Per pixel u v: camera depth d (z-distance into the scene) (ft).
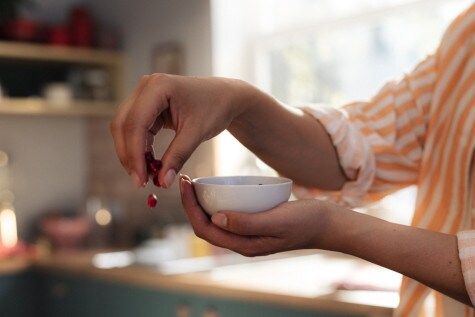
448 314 3.65
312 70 10.73
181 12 11.51
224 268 8.89
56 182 13.01
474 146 3.46
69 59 12.12
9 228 12.11
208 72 11.09
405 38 9.41
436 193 3.75
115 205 12.05
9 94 12.44
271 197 2.95
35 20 12.82
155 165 2.97
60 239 11.62
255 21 11.46
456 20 3.79
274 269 8.75
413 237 3.01
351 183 3.91
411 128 3.93
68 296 10.23
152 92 2.86
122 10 12.68
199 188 3.01
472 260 2.88
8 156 12.41
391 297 6.64
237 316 7.70
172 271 8.82
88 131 13.29
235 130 3.52
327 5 10.46
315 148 3.77
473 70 3.59
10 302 10.66
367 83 9.94
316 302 6.88
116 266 9.50
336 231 3.01
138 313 8.99
